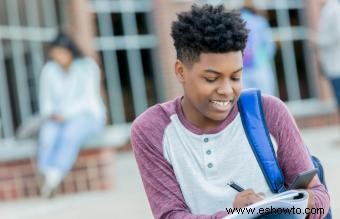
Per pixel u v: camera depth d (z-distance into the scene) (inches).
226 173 154.2
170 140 156.3
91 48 552.4
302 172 152.6
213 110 149.8
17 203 406.0
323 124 645.3
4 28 482.3
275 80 645.9
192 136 154.9
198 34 146.1
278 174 153.5
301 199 143.7
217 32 145.6
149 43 591.8
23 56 493.4
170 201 154.9
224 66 146.6
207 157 154.0
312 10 645.9
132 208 370.6
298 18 653.9
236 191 152.9
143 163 158.7
